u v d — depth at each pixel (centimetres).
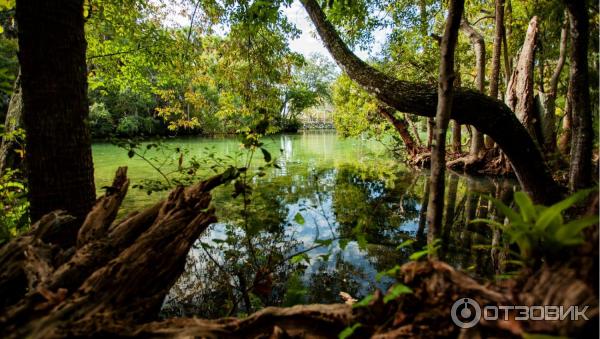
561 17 646
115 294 135
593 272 94
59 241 227
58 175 226
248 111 798
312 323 135
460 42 1212
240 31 662
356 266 337
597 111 462
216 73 779
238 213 527
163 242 159
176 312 258
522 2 983
